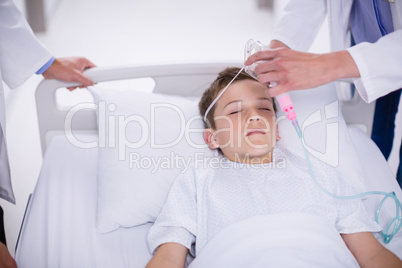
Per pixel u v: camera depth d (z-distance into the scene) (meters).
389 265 1.15
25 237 1.32
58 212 1.38
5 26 1.49
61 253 1.25
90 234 1.32
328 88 1.58
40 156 2.56
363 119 1.79
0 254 1.17
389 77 1.26
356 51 1.24
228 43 4.08
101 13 5.01
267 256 1.09
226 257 1.12
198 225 1.25
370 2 1.46
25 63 1.55
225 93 1.38
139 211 1.34
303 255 1.09
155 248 1.24
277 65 1.19
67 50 3.96
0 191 1.46
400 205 1.29
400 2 1.37
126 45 4.08
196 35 4.31
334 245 1.13
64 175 1.50
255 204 1.25
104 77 1.67
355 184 1.43
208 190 1.29
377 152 1.62
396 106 1.74
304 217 1.18
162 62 1.71
